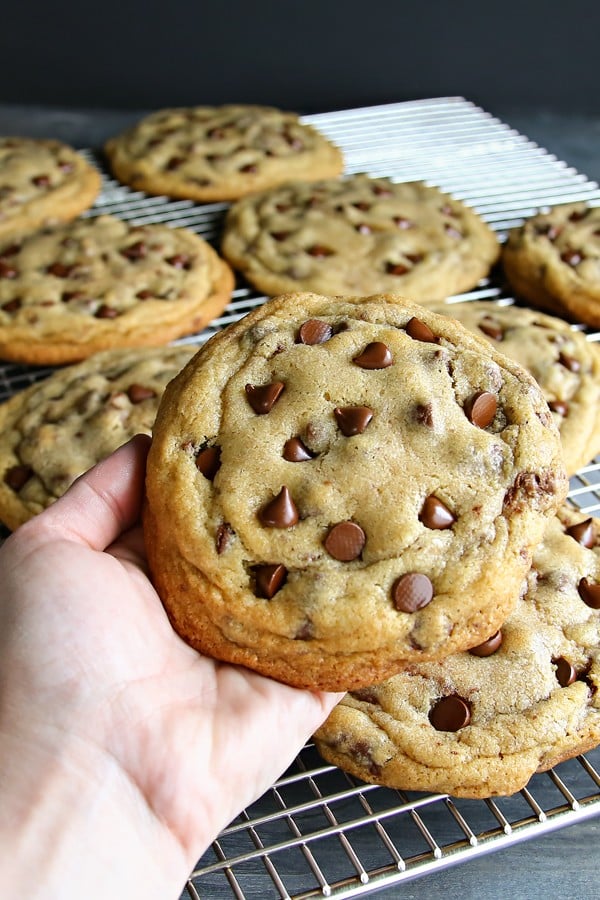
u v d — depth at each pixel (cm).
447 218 75
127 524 47
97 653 42
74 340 65
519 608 49
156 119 89
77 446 57
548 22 99
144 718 42
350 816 48
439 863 44
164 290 68
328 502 43
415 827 48
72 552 44
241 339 47
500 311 65
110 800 41
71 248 70
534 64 102
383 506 43
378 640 42
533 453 44
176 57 101
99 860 40
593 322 68
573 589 50
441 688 47
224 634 43
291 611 42
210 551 43
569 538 52
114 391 60
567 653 48
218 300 69
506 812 48
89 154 90
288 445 44
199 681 44
